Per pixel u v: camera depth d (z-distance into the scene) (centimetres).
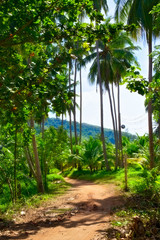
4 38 462
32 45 552
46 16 443
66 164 4078
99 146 3256
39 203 1076
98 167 3494
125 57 2728
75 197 1220
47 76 489
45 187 1819
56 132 2130
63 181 2342
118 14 1858
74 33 489
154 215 621
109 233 555
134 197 1002
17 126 619
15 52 552
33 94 493
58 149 2116
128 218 678
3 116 586
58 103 493
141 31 1714
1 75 476
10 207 989
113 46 2644
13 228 660
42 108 533
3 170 1268
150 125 1728
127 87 587
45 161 2000
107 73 2864
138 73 574
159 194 940
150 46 1666
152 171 1133
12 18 439
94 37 498
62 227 651
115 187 1459
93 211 852
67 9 445
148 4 1557
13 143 1271
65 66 494
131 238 500
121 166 2936
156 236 505
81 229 620
